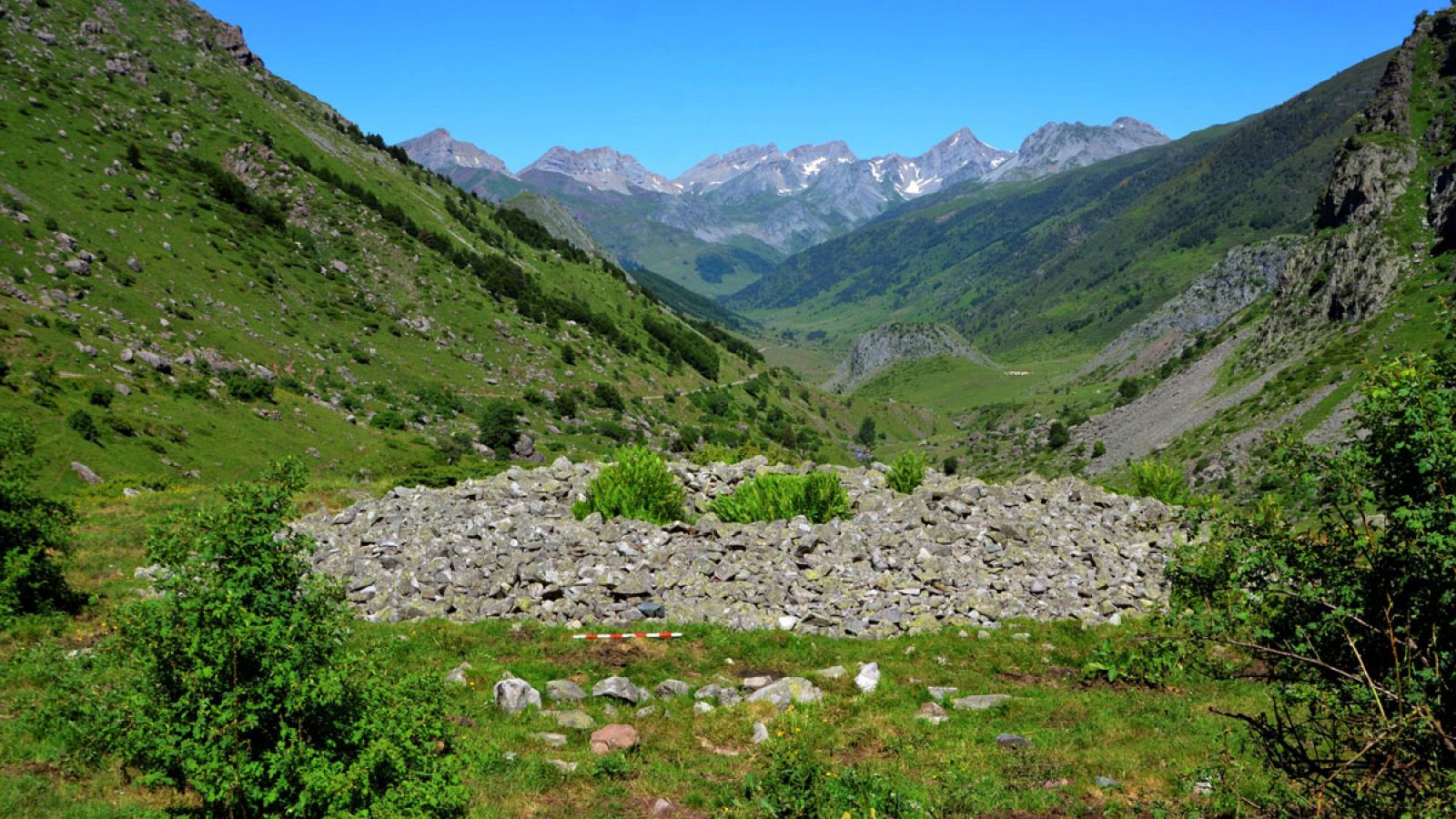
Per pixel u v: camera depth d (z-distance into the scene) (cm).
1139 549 2080
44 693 1205
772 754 1152
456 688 1349
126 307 12812
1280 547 719
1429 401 661
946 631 1748
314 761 801
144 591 1886
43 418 8175
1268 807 827
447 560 1977
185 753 779
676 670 1527
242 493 879
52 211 14625
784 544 2023
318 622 872
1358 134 19088
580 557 1981
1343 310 15425
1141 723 1312
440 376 17662
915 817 1000
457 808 932
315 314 17325
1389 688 664
